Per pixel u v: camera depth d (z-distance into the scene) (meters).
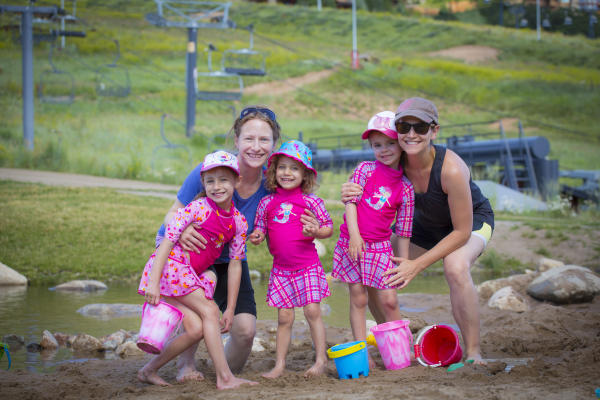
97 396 3.98
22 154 22.03
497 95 48.28
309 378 4.31
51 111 32.91
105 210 13.98
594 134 41.28
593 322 6.21
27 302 8.31
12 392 3.95
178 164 24.64
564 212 18.69
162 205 15.09
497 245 13.32
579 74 57.16
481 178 22.67
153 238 12.37
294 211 4.66
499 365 4.20
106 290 9.50
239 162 4.65
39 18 25.92
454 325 6.92
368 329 6.56
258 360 5.38
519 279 8.97
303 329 6.89
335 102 45.22
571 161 34.66
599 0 81.50
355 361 4.32
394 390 3.58
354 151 26.11
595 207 20.30
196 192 4.59
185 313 4.31
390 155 4.79
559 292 8.07
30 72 23.59
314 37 64.94
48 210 13.62
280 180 4.70
